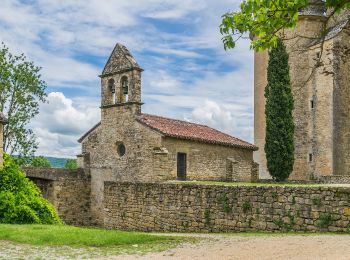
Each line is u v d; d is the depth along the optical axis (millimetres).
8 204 19016
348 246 11266
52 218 20281
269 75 36250
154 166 28859
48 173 32188
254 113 44781
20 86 42531
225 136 37062
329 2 9062
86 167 34219
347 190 15055
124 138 32125
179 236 15227
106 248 12234
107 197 25891
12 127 42000
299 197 16359
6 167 20625
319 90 38938
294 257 9977
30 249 11891
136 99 31812
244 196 18141
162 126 31422
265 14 9656
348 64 38469
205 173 32719
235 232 18094
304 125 39906
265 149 36219
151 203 22703
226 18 10047
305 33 39344
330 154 37812
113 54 33500
